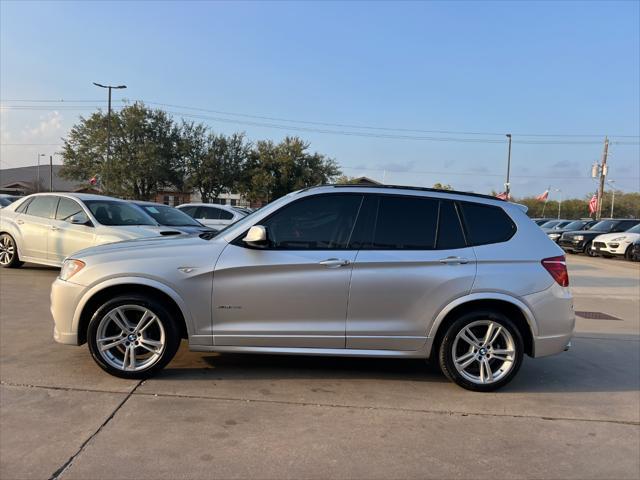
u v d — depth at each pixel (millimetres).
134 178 46594
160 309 4430
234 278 4418
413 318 4465
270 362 5172
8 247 10312
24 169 81312
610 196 82312
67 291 4449
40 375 4496
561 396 4590
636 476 3209
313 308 4438
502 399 4445
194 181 50250
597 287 12125
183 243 4602
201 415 3834
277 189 52562
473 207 4715
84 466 3064
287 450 3365
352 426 3768
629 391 4777
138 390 4266
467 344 4621
